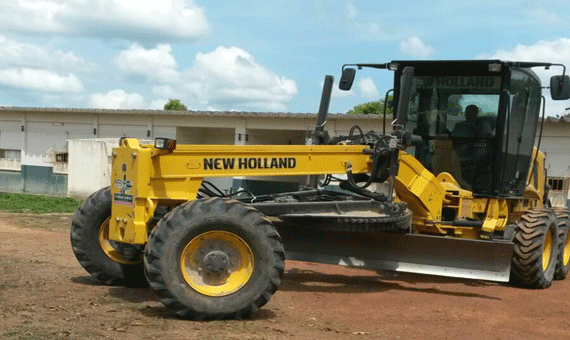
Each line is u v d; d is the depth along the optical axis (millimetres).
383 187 10602
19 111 39156
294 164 8898
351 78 10875
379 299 9258
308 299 8945
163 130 35406
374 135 9859
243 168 8461
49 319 7039
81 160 33031
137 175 7715
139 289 9016
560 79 10320
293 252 10703
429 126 11500
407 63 11242
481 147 11117
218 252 7469
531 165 12422
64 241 14008
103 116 37031
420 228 10883
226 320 7406
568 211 12523
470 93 11141
